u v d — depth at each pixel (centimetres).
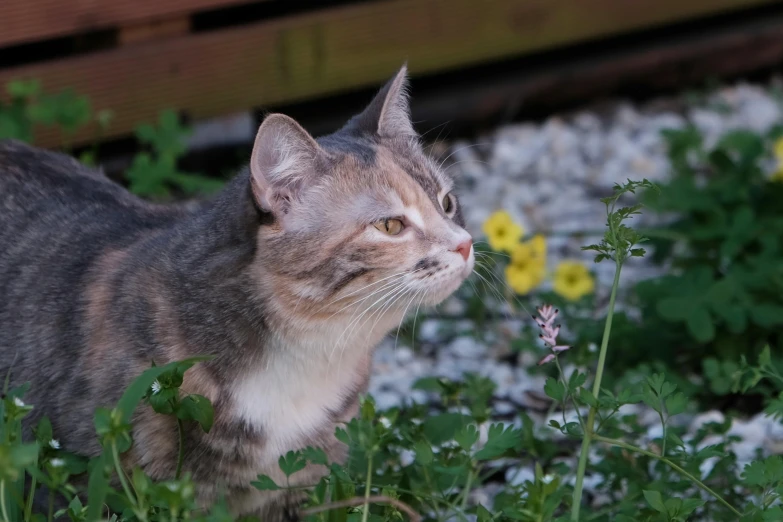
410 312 529
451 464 435
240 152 797
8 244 467
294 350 409
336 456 434
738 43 971
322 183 416
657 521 386
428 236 425
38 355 422
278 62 769
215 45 742
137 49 718
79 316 418
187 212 483
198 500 411
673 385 402
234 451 404
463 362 624
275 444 411
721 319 586
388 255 418
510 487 440
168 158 690
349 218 415
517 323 657
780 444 526
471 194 817
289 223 410
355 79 803
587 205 805
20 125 659
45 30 680
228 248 410
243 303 403
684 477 423
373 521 372
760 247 640
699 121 923
